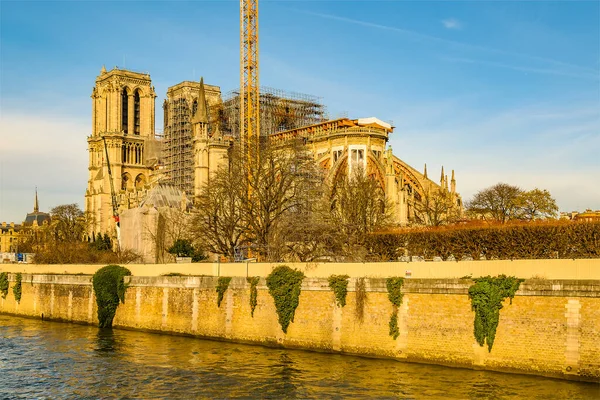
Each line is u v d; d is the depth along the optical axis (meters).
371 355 70.25
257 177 115.12
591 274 59.75
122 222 171.50
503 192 147.88
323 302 74.62
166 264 94.62
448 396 55.34
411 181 180.50
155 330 92.19
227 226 114.75
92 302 104.25
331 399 55.75
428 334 66.62
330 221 121.31
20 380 65.19
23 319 113.50
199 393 58.97
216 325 84.31
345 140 174.12
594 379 57.19
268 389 59.41
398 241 94.06
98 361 72.88
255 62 173.00
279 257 103.50
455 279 65.44
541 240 77.69
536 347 60.28
